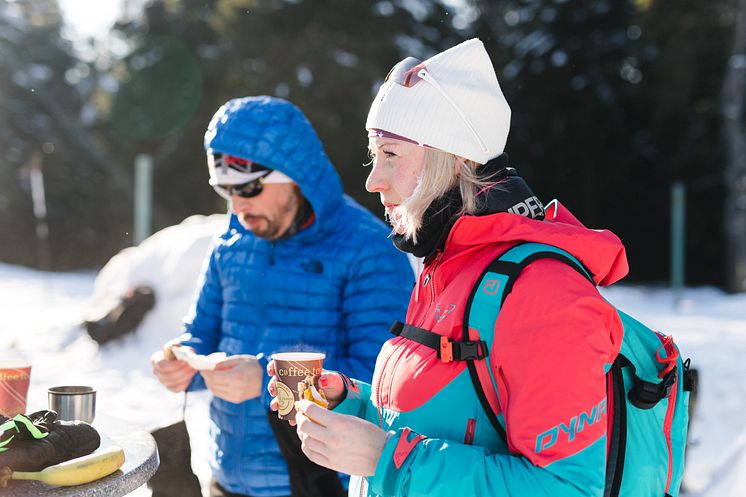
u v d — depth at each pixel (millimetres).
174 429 2559
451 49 1603
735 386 7609
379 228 2625
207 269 2826
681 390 1567
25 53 34094
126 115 30172
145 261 9742
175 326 9227
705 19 22500
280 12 25359
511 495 1338
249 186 2541
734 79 21734
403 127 1562
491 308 1432
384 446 1413
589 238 1462
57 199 31969
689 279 25562
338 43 25094
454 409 1473
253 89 25109
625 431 1445
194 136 28859
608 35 25203
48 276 22672
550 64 25250
